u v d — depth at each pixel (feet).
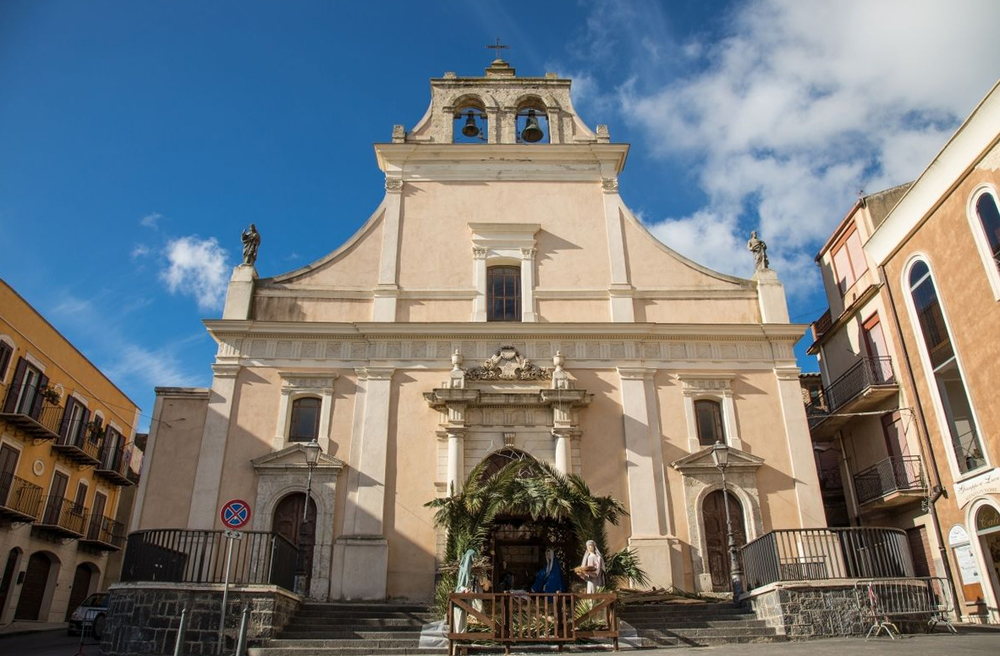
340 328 69.15
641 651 40.06
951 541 61.57
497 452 65.77
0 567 78.59
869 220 74.28
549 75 83.56
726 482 64.54
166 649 44.21
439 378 68.33
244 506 45.52
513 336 69.92
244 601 45.57
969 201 58.44
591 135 80.74
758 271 73.46
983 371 57.52
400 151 78.13
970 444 60.18
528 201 76.95
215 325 68.54
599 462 65.46
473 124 81.41
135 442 119.44
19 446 82.33
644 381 68.59
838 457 81.41
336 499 63.10
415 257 73.92
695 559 61.98
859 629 46.24
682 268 74.28
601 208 76.79
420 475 64.54
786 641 44.62
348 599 59.26
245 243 73.67
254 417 66.13
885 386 68.64
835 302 82.07
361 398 67.31
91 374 98.84
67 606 94.68
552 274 73.56
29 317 82.64
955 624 56.03
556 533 52.90
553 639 40.86
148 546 47.42
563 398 65.87
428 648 43.19
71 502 93.71
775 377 69.10
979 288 57.88
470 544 47.67
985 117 55.52
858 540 50.83
